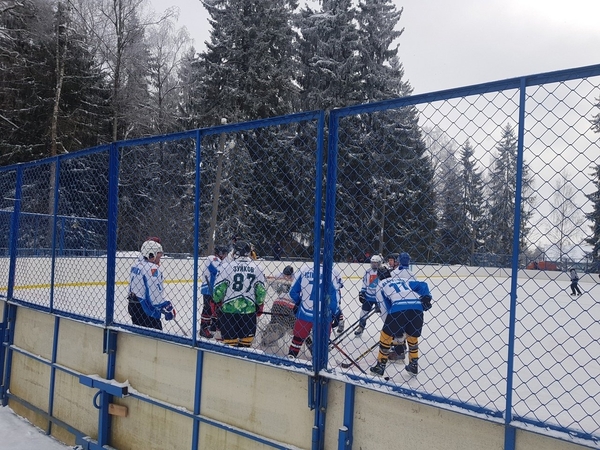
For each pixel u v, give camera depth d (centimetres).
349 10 2583
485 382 482
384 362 434
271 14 2420
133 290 469
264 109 2320
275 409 297
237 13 2394
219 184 772
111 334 400
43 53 2214
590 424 362
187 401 346
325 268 281
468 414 222
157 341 369
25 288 616
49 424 462
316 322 277
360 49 2497
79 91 2252
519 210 217
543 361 594
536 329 835
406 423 248
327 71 2356
